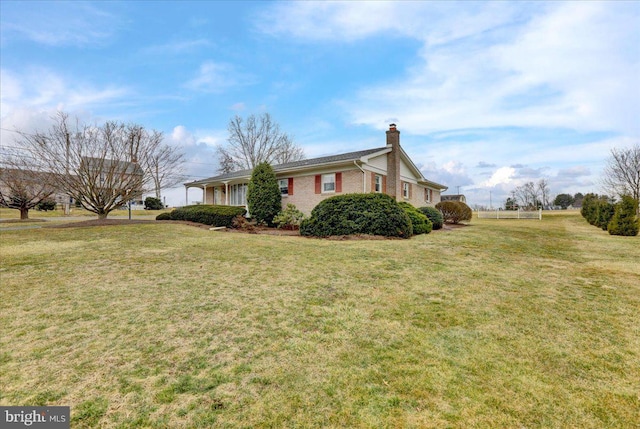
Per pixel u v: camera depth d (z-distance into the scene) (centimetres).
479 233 1330
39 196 2034
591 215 2105
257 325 353
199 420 206
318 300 433
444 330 342
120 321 361
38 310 392
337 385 244
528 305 418
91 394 232
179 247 855
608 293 475
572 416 211
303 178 1705
